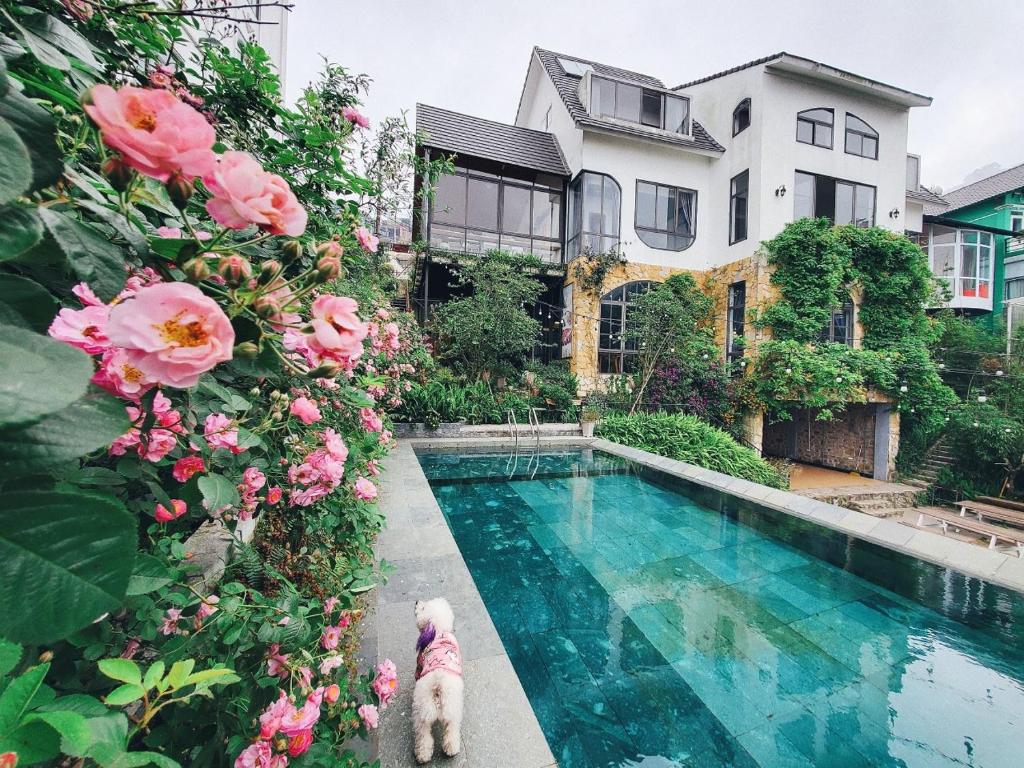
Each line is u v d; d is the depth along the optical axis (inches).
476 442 312.7
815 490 348.2
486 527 183.9
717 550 161.8
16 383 10.5
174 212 29.0
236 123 70.1
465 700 69.2
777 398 354.3
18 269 23.7
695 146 414.3
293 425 58.6
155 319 16.6
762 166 380.2
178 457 34.2
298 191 81.8
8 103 17.4
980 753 80.3
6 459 11.1
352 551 82.2
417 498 164.7
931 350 418.6
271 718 33.9
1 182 14.0
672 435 324.8
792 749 81.5
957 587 130.5
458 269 392.8
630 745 81.7
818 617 120.7
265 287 24.2
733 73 412.5
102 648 27.1
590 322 404.8
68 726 15.1
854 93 402.6
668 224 435.8
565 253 431.5
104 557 12.7
